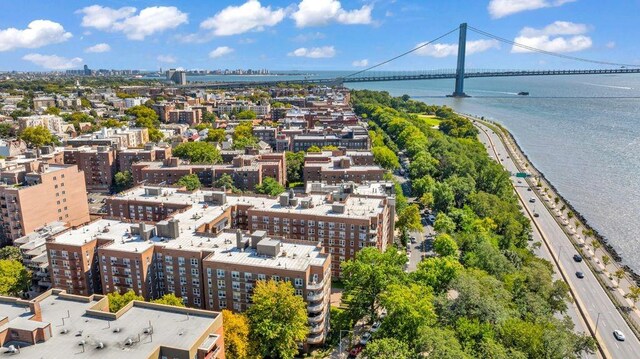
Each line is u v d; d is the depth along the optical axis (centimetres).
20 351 8862
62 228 19000
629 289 17575
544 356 11075
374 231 16025
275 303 11694
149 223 15962
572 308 16050
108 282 14112
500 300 13188
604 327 14912
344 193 18988
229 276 13000
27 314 10338
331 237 16425
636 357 13412
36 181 19450
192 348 8956
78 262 14262
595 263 19850
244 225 18000
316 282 12650
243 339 11262
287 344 11719
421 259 18762
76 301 10888
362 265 13700
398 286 12800
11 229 18850
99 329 9619
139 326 9719
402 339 11794
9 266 15275
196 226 15650
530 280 14950
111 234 15088
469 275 14150
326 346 12988
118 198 18938
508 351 11000
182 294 14000
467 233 19412
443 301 13050
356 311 13750
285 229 16838
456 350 10281
